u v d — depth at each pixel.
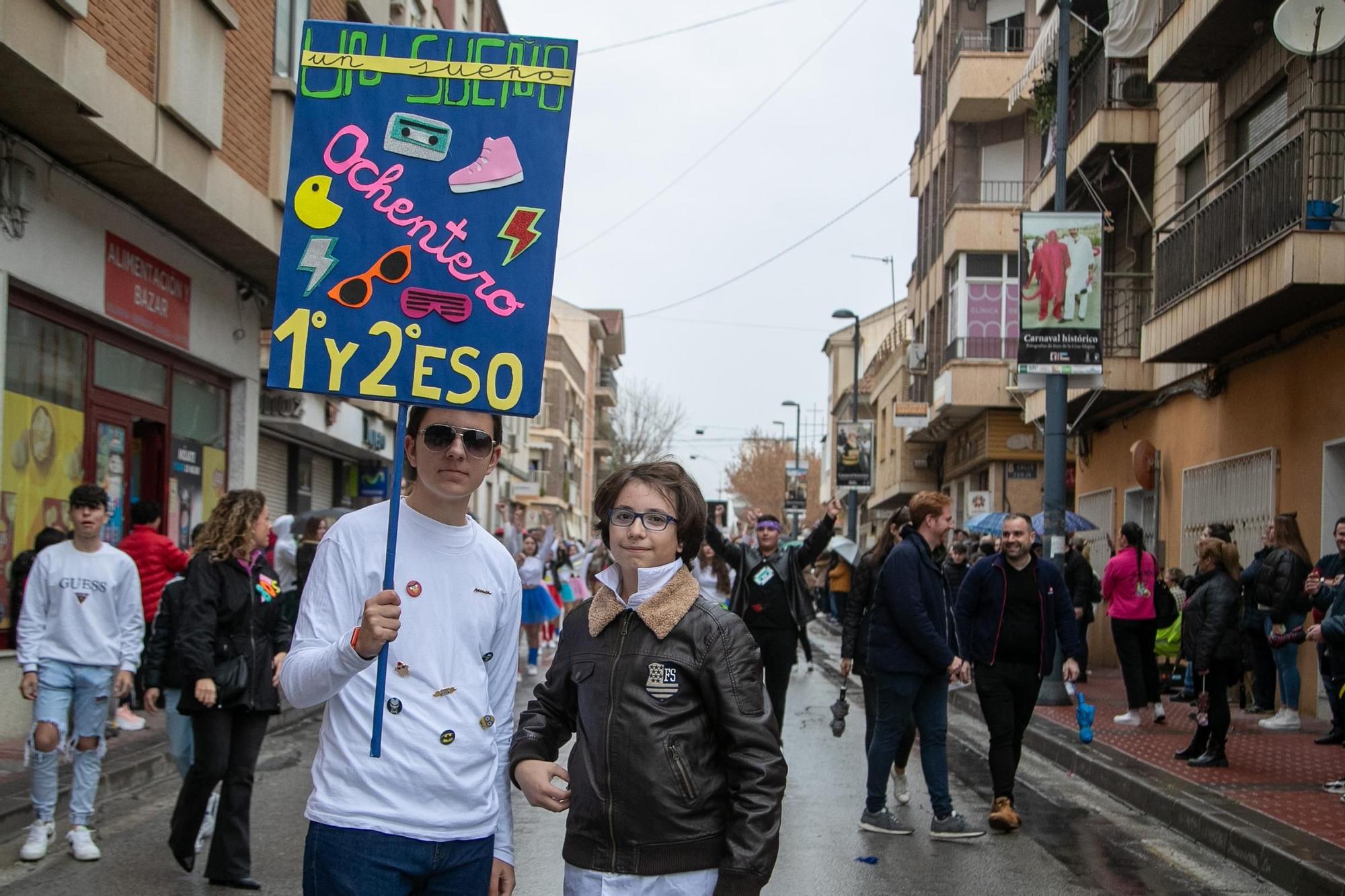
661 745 3.33
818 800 9.36
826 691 17.44
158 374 14.25
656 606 3.42
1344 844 7.27
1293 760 10.49
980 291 28.36
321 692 3.33
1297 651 13.25
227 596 6.55
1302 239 11.74
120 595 7.39
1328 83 12.96
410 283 3.74
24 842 7.45
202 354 14.98
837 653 24.77
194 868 6.91
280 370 3.71
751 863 3.22
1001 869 7.28
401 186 3.77
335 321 3.73
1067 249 14.86
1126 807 9.31
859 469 36.28
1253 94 14.93
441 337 3.73
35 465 11.46
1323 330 13.05
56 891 6.43
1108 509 20.88
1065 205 15.66
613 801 3.33
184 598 6.50
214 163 13.07
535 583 18.45
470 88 3.81
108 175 11.91
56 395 11.87
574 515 70.56
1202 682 10.21
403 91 3.80
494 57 3.82
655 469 3.60
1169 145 18.06
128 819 8.20
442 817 3.38
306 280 3.73
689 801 3.33
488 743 3.53
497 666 3.67
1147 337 16.03
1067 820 8.77
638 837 3.31
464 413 3.70
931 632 7.88
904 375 37.06
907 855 7.60
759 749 3.34
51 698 7.09
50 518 11.74
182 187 12.28
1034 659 8.30
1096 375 14.93
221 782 6.62
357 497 28.52
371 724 3.38
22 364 11.22
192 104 12.30
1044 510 15.20
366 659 3.26
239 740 6.61
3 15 8.89
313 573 3.57
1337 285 11.73
